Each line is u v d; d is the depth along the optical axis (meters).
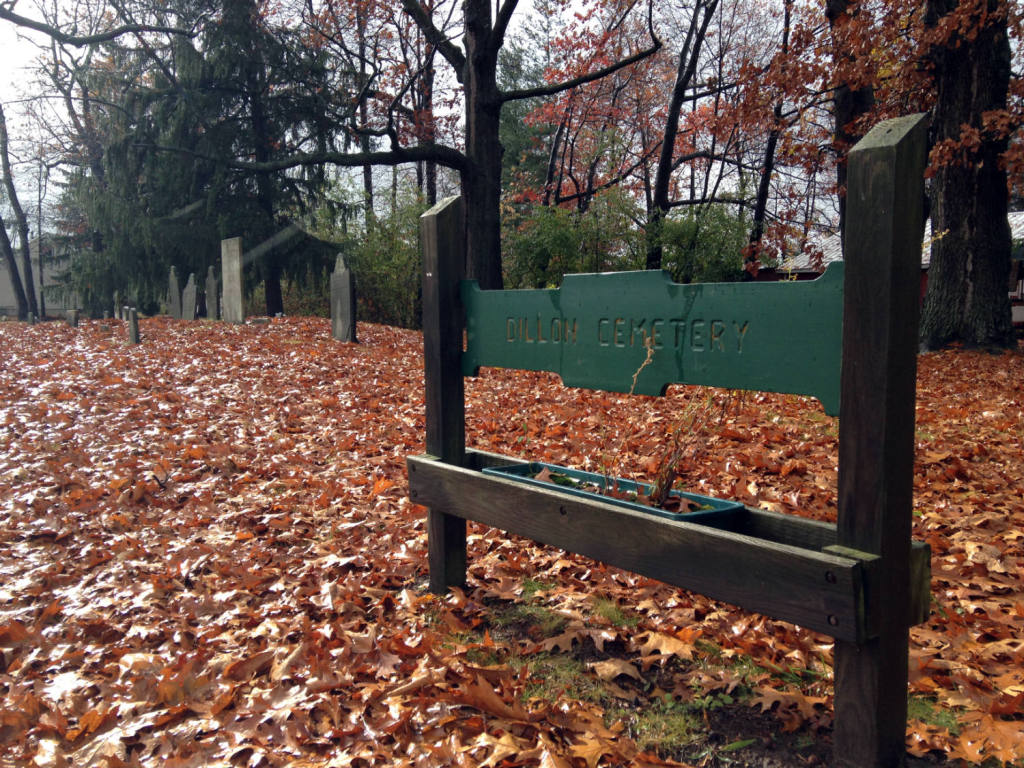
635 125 33.59
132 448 6.05
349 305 13.86
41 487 5.08
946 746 2.16
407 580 3.68
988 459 5.59
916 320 1.90
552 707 2.43
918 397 8.73
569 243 21.25
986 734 2.20
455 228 3.37
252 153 25.22
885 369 1.85
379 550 4.02
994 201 13.27
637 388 2.64
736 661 2.74
